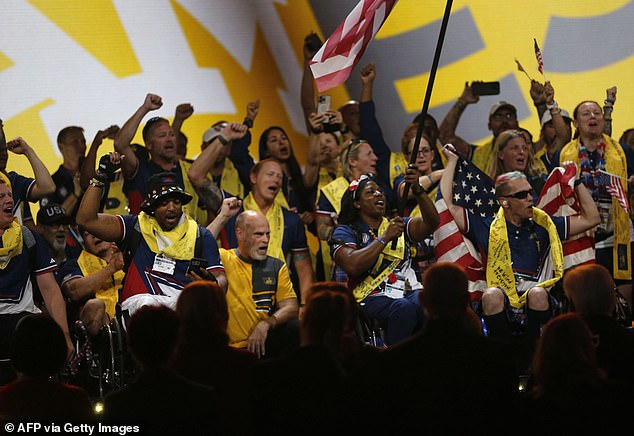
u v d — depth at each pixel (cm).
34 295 2522
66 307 2588
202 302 1645
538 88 3469
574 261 2675
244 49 3616
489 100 3666
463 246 2616
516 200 2561
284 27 3638
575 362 1484
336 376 1498
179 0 3559
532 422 1506
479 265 2609
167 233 2450
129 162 2897
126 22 3528
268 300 2533
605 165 3019
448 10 2492
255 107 3241
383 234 2488
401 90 3684
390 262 2547
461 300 1541
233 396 1644
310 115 3241
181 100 3569
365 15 2533
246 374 1653
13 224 2414
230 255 2556
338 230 2578
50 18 3478
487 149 3375
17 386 1566
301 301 2853
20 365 1568
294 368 1495
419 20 3681
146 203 2447
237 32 3609
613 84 3691
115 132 3238
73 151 3366
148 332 1463
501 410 1516
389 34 3681
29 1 3466
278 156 3212
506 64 3709
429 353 1520
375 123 3244
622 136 3403
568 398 1479
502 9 3706
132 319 1477
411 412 1514
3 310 2384
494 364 1516
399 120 3691
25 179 2788
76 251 2933
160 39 3550
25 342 1563
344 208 2605
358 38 2547
